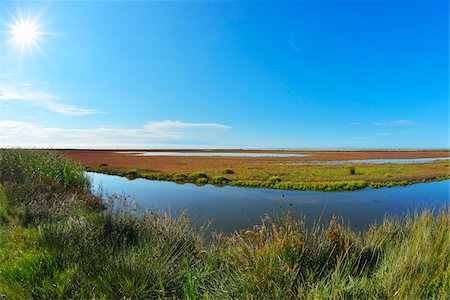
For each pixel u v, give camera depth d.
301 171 28.28
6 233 4.21
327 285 2.71
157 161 46.41
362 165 37.25
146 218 5.15
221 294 2.82
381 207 12.30
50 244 3.73
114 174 25.48
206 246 4.45
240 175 24.48
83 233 4.16
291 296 2.62
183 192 16.33
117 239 4.25
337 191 17.20
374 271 3.17
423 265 2.97
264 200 13.89
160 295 2.89
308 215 10.43
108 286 2.79
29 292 2.65
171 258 3.67
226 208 11.82
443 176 23.64
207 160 52.84
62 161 14.09
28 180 9.09
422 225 3.93
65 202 7.28
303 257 3.18
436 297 2.60
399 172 27.47
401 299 2.38
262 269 2.87
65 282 2.83
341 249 3.37
